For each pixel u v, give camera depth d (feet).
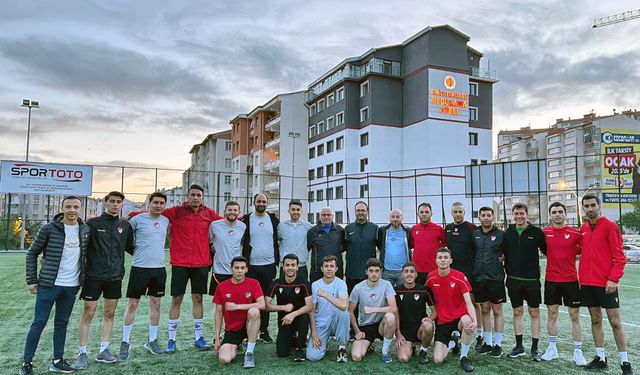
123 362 15.74
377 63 116.88
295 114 142.41
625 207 148.77
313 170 137.28
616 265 14.70
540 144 253.24
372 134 115.03
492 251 17.25
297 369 14.97
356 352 16.07
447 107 111.96
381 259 19.88
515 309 16.76
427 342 16.01
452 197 109.81
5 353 16.83
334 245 19.52
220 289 16.34
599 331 15.30
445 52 112.98
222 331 20.44
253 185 156.35
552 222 16.60
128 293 16.69
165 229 17.44
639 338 19.40
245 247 19.01
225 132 188.65
